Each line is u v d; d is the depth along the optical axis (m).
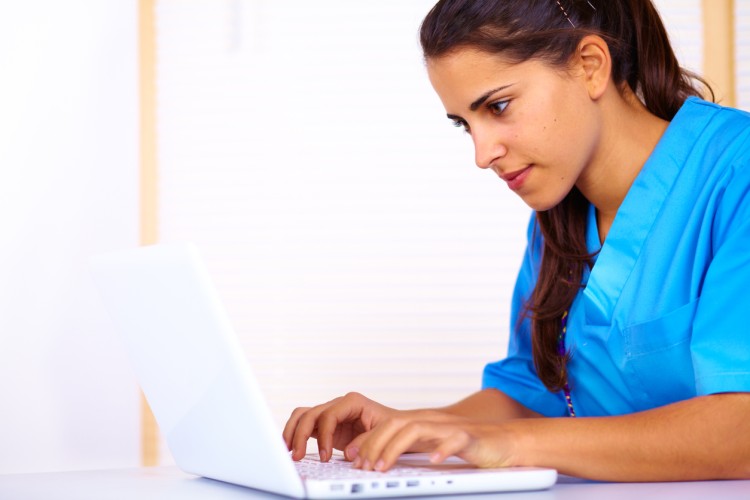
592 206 1.36
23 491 0.96
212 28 3.14
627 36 1.26
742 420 0.98
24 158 2.84
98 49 2.97
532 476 0.87
